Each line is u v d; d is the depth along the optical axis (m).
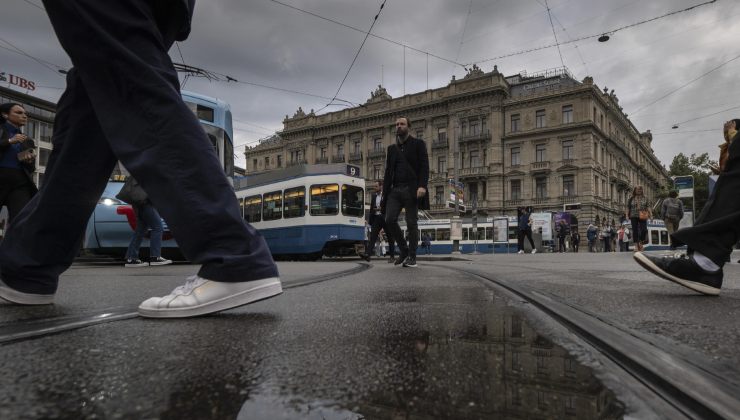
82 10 1.23
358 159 40.16
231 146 8.00
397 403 0.52
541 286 2.20
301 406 0.52
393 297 1.75
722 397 0.52
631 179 46.44
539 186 33.25
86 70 1.27
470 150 35.47
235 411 0.50
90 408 0.51
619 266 4.70
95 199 1.57
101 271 4.12
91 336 0.98
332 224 11.44
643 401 0.52
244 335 0.99
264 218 12.96
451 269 4.16
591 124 31.53
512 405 0.51
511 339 0.91
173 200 1.27
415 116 37.75
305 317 1.25
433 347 0.84
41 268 1.56
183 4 1.38
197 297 1.25
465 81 35.66
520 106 34.09
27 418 0.48
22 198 3.43
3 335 0.97
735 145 1.84
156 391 0.58
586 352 0.79
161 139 1.26
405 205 4.98
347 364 0.72
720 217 1.82
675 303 1.54
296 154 44.81
